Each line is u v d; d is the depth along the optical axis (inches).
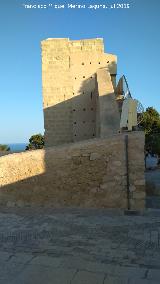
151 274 260.4
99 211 446.0
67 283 250.5
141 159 445.1
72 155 464.4
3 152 857.5
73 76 888.3
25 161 477.4
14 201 482.3
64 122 887.7
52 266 278.2
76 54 887.7
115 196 454.9
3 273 268.1
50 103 890.7
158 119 1825.8
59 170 469.1
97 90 757.9
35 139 2479.1
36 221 407.2
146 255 295.1
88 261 285.6
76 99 885.2
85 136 882.1
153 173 1273.4
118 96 797.2
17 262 287.6
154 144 1688.0
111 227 375.6
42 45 888.9
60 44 887.1
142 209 446.9
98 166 457.7
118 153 450.6
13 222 405.7
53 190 471.8
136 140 445.4
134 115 595.8
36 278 259.0
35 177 475.8
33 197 477.4
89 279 255.3
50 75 890.1
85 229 370.3
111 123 615.5
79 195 465.7
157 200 557.3
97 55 885.2
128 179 448.1
